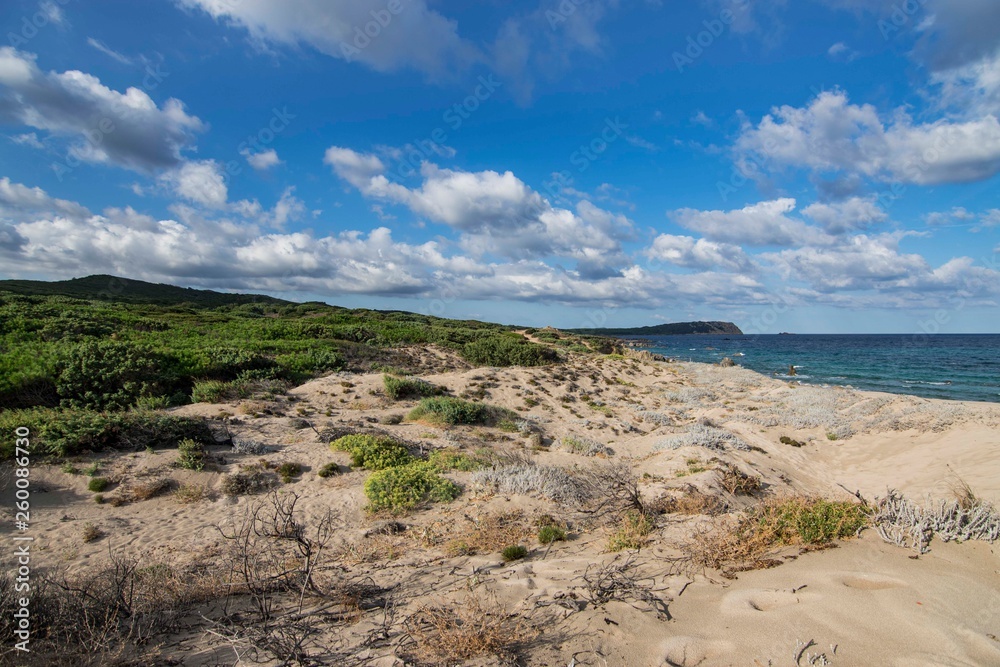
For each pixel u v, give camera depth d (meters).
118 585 5.13
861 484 13.12
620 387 31.20
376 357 31.33
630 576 5.32
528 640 3.88
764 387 33.88
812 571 4.82
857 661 3.29
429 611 4.64
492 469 12.48
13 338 23.45
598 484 10.77
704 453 14.72
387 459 13.08
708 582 4.95
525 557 7.34
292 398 20.17
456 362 33.94
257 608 5.31
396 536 8.90
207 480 11.49
